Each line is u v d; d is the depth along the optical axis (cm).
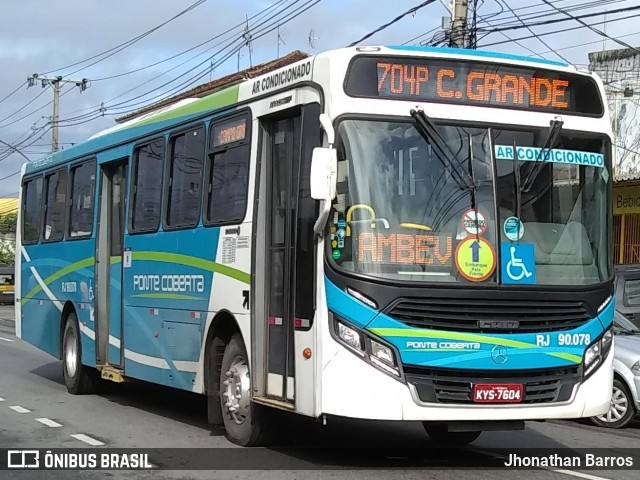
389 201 678
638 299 1339
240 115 844
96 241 1180
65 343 1291
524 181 713
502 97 728
